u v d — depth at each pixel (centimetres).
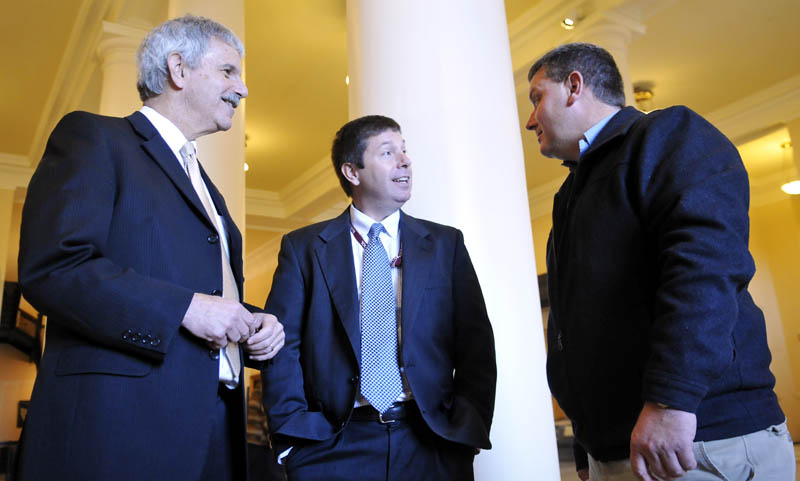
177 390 139
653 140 145
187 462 138
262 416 477
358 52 277
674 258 129
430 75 257
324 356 186
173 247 149
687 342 121
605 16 562
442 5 267
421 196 244
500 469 222
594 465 160
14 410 1325
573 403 159
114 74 576
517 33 633
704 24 661
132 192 146
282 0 622
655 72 754
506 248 243
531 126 187
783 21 662
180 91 169
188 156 170
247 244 1276
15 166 920
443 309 192
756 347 137
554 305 174
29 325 1378
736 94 816
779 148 977
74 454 128
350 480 171
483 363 188
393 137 210
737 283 126
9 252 1228
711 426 132
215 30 174
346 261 196
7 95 757
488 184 248
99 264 132
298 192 1081
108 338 131
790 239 1081
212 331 138
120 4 560
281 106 825
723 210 129
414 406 179
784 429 138
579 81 171
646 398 125
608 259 149
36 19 620
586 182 163
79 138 146
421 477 172
